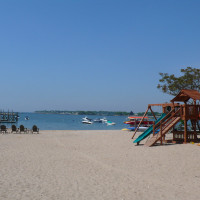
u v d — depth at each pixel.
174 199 6.93
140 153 14.65
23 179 8.69
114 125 83.31
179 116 18.81
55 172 9.97
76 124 85.25
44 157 13.51
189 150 14.52
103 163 12.06
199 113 18.52
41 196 6.94
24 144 19.39
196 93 19.64
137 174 9.87
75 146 18.75
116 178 9.19
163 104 20.69
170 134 26.52
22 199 6.64
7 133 29.89
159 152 14.52
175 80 32.97
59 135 28.50
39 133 31.47
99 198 6.91
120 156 13.95
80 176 9.40
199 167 10.80
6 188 7.55
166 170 10.45
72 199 6.77
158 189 7.85
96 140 22.42
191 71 32.34
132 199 6.89
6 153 14.48
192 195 7.28
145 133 19.56
